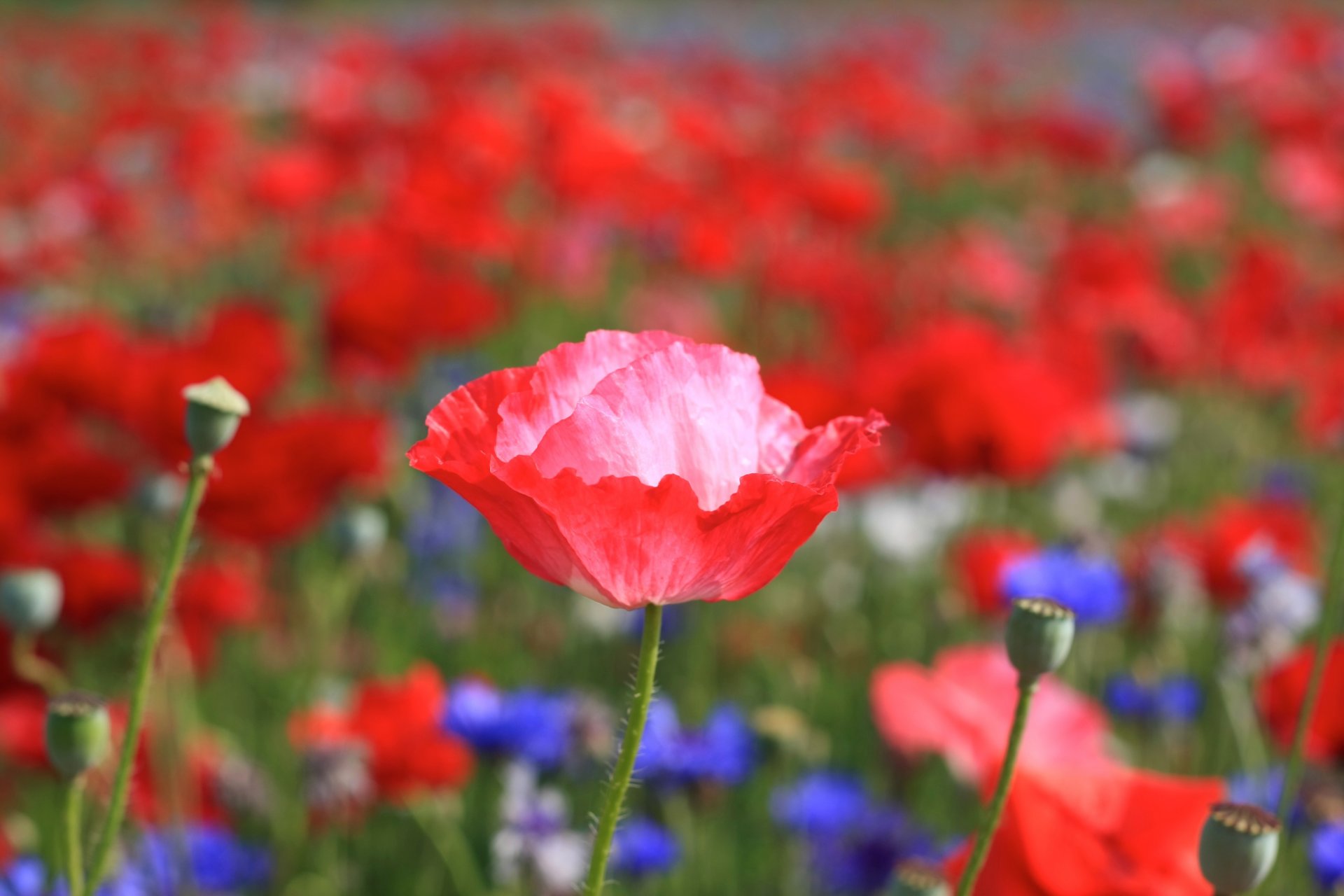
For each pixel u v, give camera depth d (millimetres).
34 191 2586
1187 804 724
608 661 1373
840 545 1699
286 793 1120
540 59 3867
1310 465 2109
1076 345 1733
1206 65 5602
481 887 1026
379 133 2639
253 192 2328
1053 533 1788
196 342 1330
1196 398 2260
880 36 5188
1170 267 2996
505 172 2264
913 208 3566
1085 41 6758
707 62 4262
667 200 2281
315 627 1347
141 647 660
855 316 1873
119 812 659
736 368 666
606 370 665
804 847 1020
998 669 862
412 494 1605
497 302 1626
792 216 2389
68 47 4359
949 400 1243
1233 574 1128
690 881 1029
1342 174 2842
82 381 1205
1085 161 3379
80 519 1423
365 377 1698
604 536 642
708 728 1051
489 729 951
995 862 723
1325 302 2139
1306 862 872
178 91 4098
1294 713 843
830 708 1338
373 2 8039
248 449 1061
